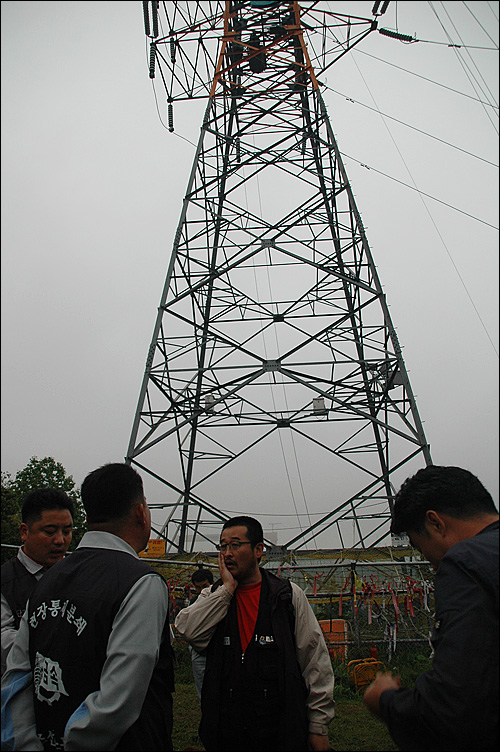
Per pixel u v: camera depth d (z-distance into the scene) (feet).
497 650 5.98
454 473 7.98
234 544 11.28
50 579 8.27
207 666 10.55
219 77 51.13
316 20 51.08
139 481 9.41
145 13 47.88
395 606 28.66
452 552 6.81
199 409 43.70
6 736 7.33
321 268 45.83
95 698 6.88
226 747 10.00
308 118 56.44
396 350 41.86
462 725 5.79
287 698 9.71
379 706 7.08
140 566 8.14
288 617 10.49
